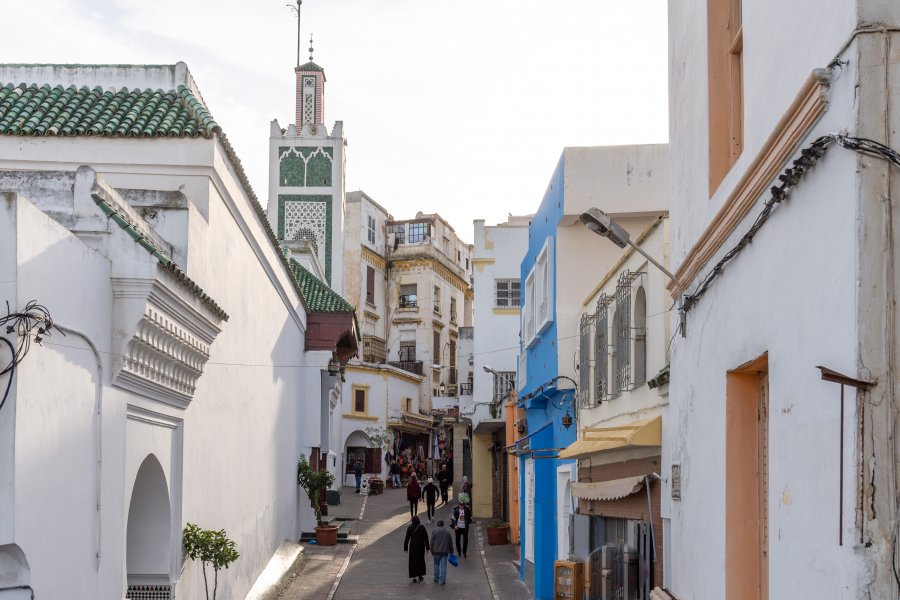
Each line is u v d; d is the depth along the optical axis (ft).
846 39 14.53
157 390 36.94
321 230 132.26
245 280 56.65
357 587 72.84
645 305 42.16
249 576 59.16
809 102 15.89
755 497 22.56
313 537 91.35
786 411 17.48
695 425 26.50
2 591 24.54
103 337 31.27
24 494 24.44
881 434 13.71
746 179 20.27
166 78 51.98
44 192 32.50
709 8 25.53
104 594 30.94
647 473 39.47
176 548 40.19
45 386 26.09
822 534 15.35
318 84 136.77
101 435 30.86
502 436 113.80
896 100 14.05
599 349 51.29
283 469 76.89
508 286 124.26
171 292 34.55
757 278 19.98
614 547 46.03
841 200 14.67
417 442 196.13
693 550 26.61
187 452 41.96
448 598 69.31
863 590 13.66
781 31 18.25
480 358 123.75
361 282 188.96
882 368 13.80
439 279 204.85
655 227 39.37
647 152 57.57
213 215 46.70
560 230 60.64
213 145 46.42
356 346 106.63
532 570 71.46
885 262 13.89
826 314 15.31
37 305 25.08
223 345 49.93
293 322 83.15
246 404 57.62
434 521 114.62
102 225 32.32
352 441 171.53
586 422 55.88
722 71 25.39
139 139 46.52
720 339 23.56
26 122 48.14
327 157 133.39
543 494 66.95
